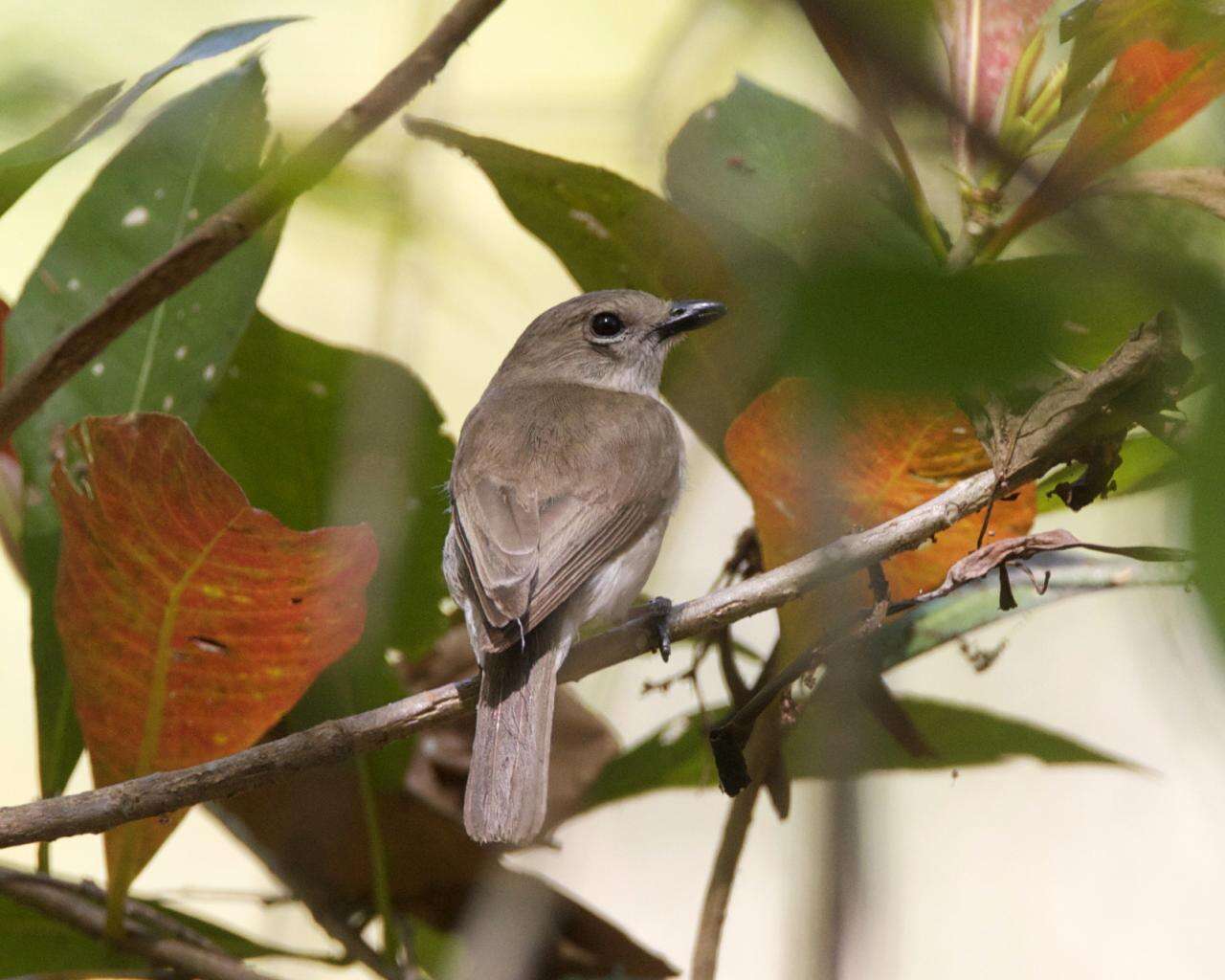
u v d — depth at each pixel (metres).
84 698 5.82
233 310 6.53
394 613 7.40
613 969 6.55
